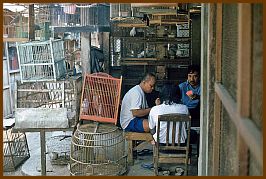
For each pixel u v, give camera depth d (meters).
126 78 7.24
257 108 1.18
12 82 8.18
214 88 2.27
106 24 5.42
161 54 7.18
